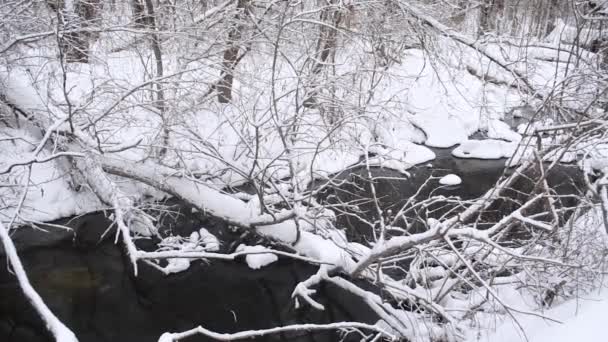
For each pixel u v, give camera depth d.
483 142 12.95
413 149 12.51
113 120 7.83
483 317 5.68
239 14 9.16
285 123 7.44
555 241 5.87
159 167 7.79
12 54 8.20
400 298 6.15
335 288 7.12
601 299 4.88
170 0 8.70
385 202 10.04
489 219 8.93
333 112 8.31
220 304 6.97
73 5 7.70
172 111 7.48
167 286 7.24
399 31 10.09
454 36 9.98
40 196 8.12
